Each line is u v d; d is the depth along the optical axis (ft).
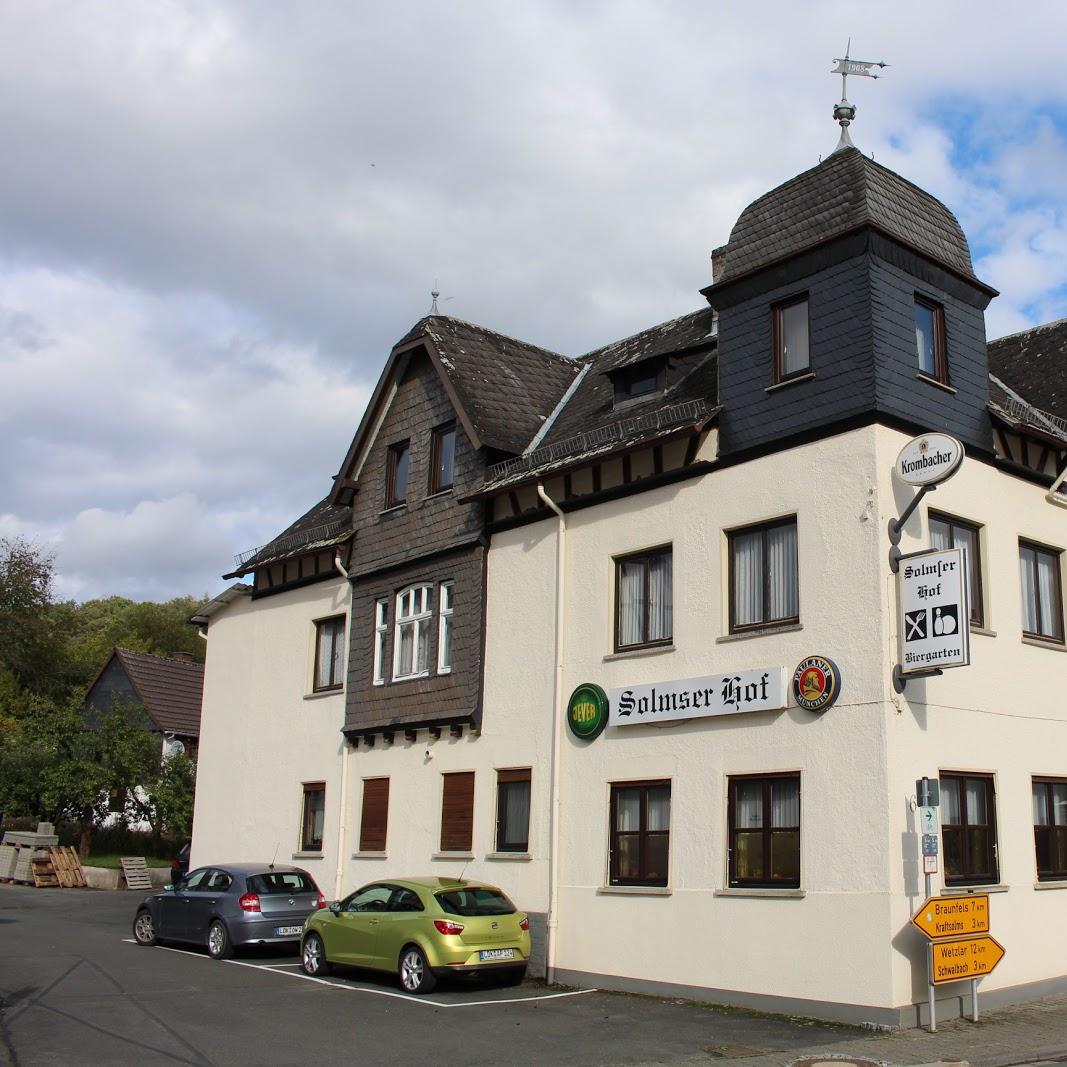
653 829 56.24
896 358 51.93
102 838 132.87
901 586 48.83
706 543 56.03
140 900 101.30
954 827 50.37
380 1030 44.14
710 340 63.16
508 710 65.00
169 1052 39.50
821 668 49.67
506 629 66.23
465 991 54.54
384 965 54.24
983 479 55.52
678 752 55.26
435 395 74.69
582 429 67.67
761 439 54.60
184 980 55.57
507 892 62.44
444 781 68.59
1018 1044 41.81
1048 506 59.31
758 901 50.29
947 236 56.85
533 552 65.51
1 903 96.27
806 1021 46.93
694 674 55.21
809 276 54.29
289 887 65.36
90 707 153.69
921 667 47.47
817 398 52.70
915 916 45.11
